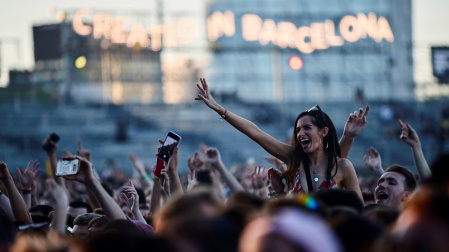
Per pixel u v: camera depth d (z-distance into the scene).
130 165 38.91
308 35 45.12
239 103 43.69
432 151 36.72
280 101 44.03
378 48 45.84
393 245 3.42
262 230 3.23
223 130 42.12
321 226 3.41
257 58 46.97
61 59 42.75
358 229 4.01
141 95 43.38
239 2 47.47
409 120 43.03
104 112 42.00
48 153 10.12
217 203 3.94
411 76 46.28
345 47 45.38
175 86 43.78
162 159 6.98
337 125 43.38
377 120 43.31
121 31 42.06
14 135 39.69
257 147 41.09
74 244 4.10
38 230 5.51
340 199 5.18
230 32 44.06
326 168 6.55
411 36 47.84
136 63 43.81
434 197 3.41
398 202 7.24
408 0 47.91
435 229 3.32
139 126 42.00
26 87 41.91
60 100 41.78
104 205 6.11
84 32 41.84
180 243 3.43
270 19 44.88
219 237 3.44
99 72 42.53
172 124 42.25
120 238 3.70
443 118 37.34
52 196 5.48
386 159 40.53
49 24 42.91
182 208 3.73
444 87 44.38
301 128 6.57
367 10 47.81
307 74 45.50
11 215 7.94
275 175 7.21
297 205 4.18
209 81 44.94
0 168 7.19
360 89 44.62
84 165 6.17
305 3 46.81
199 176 9.44
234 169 21.11
